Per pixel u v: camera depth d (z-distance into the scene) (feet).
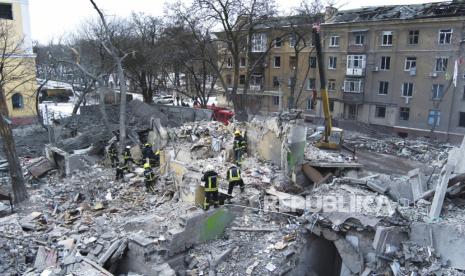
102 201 44.45
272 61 150.20
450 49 107.55
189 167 44.21
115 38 122.83
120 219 38.83
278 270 32.99
